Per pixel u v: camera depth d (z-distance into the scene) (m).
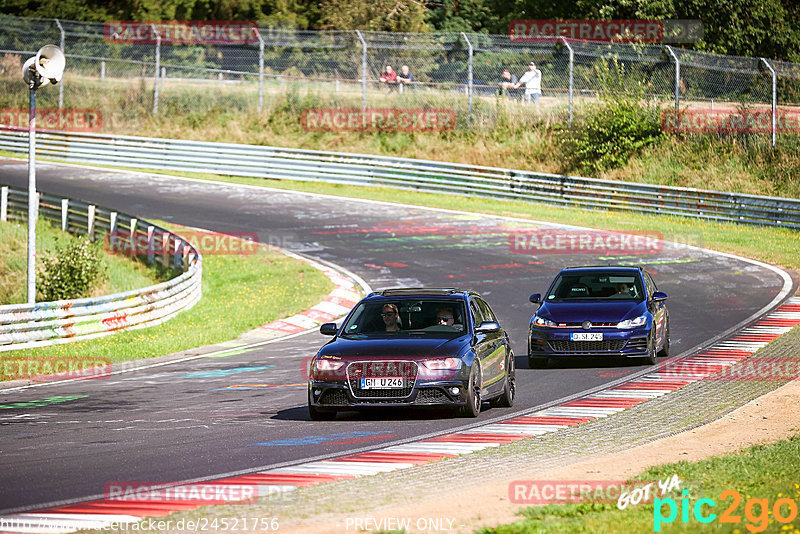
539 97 161.00
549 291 60.91
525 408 44.53
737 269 97.00
